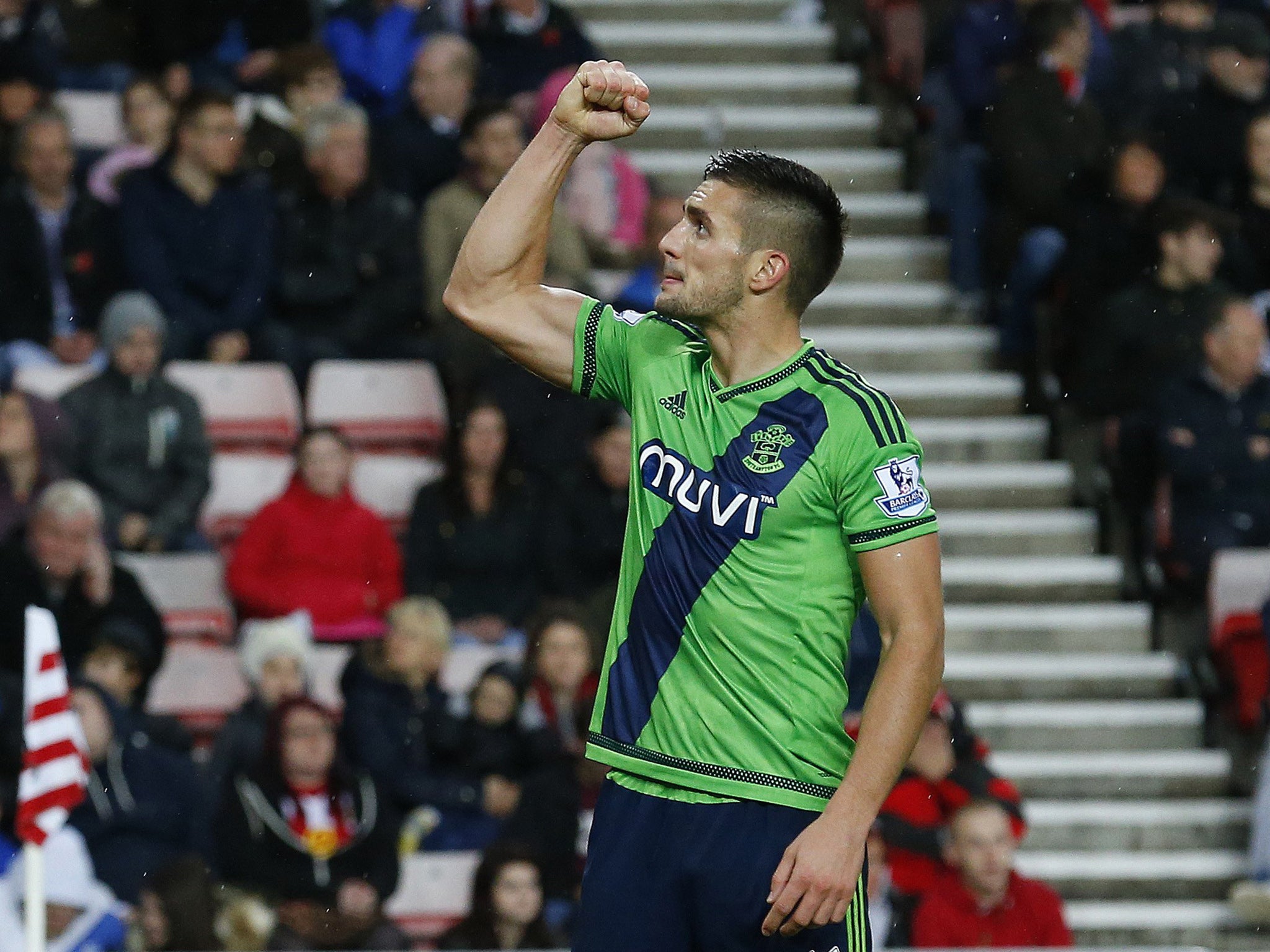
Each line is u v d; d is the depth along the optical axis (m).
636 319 12.19
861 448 11.12
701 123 36.66
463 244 12.34
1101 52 34.59
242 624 30.30
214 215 33.00
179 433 31.47
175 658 29.95
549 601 28.62
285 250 33.38
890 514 11.06
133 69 37.09
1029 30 34.06
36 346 33.16
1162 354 31.83
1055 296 33.28
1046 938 25.11
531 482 30.61
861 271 35.12
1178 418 31.16
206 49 37.16
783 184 11.46
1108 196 33.09
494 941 25.61
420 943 26.75
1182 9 34.94
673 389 11.66
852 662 23.77
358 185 33.38
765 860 11.14
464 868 27.00
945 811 26.06
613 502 30.62
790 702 11.22
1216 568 30.48
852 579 11.33
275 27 37.22
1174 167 34.25
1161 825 29.02
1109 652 30.98
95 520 28.77
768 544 11.20
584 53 36.28
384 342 33.59
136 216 32.94
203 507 31.77
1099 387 32.31
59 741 14.70
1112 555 31.95
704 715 11.24
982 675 30.50
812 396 11.31
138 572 30.66
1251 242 33.91
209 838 26.27
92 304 33.38
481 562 30.30
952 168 34.44
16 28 36.03
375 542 30.64
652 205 33.69
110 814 26.09
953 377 33.53
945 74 35.03
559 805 27.14
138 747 26.61
